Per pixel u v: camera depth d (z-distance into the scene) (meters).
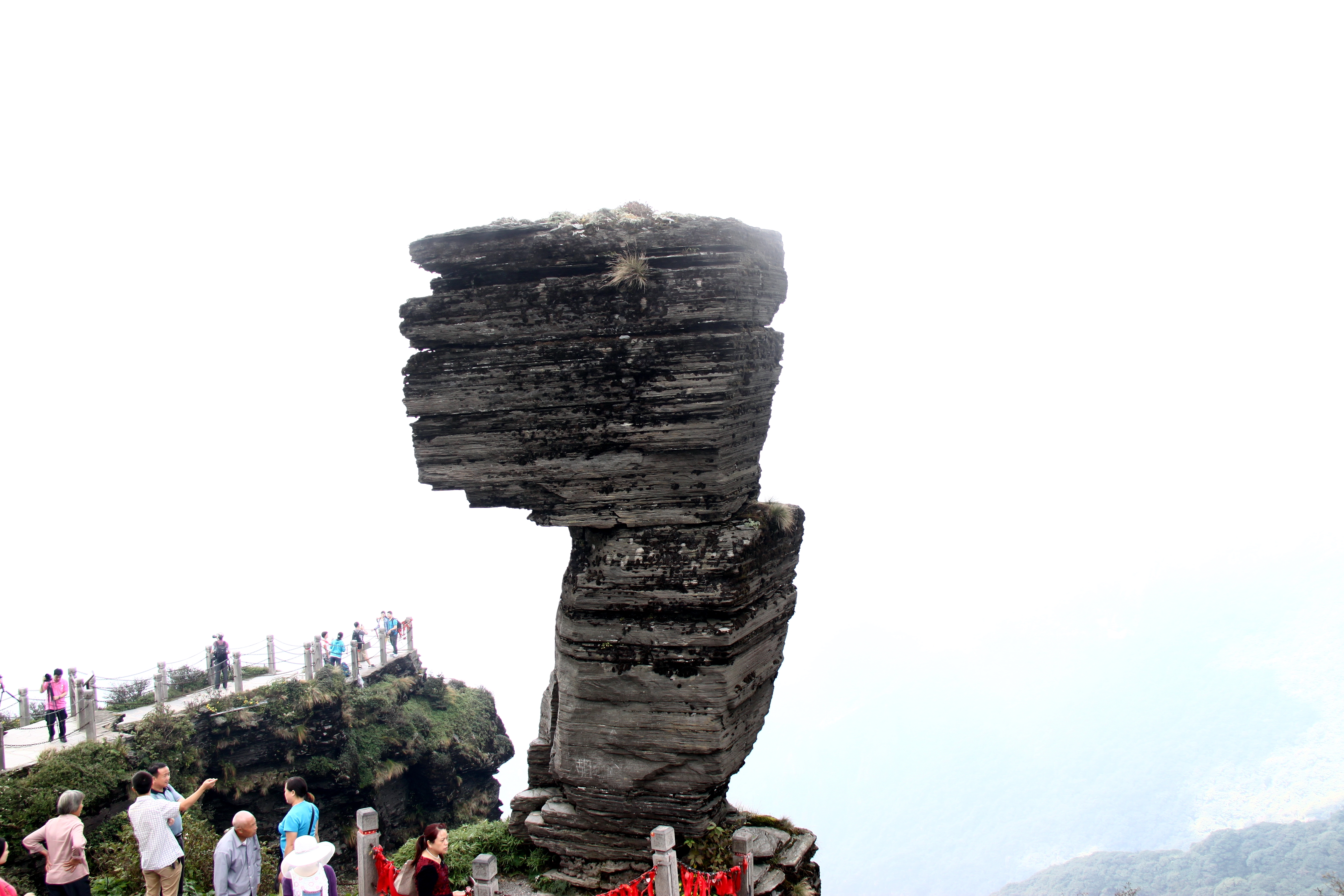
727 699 18.05
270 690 38.47
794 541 20.17
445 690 47.84
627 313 17.44
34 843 16.86
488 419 18.25
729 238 17.33
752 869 17.94
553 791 20.14
